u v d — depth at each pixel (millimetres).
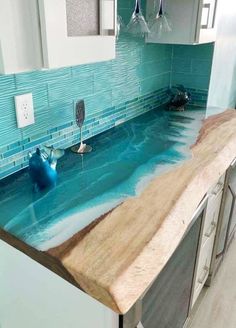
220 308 1668
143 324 897
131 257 712
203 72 1954
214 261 1725
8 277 995
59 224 844
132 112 1792
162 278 954
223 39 2031
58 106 1261
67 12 781
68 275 712
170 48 1991
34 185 1050
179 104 1945
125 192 993
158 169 1145
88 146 1388
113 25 930
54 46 755
